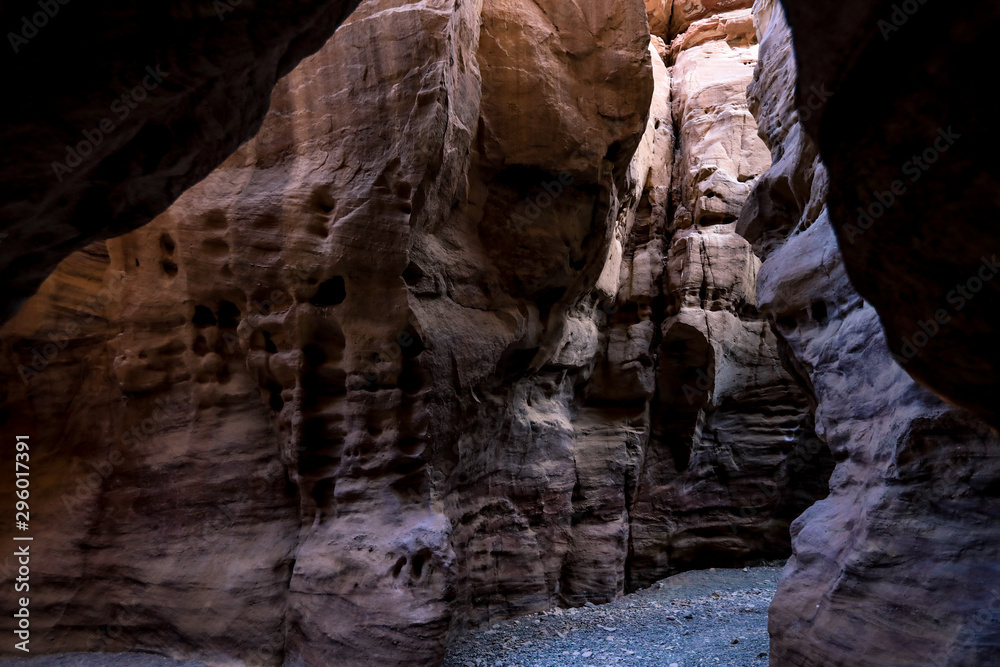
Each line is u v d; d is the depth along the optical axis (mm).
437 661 6238
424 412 7078
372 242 6859
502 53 8250
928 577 4367
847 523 5312
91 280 7777
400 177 6832
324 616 6664
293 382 7125
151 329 7566
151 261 7586
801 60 2168
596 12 8578
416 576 6590
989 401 2490
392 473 7043
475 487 8727
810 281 6379
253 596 6984
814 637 4887
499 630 8617
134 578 7352
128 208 3307
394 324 6973
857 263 2445
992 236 2047
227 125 3223
